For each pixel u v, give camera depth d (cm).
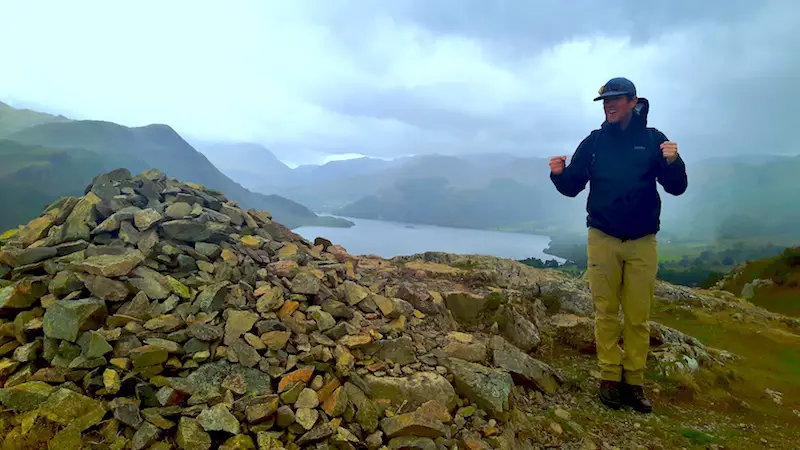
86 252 249
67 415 179
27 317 217
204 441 183
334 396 211
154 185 323
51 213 290
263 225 361
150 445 180
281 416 196
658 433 253
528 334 345
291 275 285
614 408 278
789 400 339
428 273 420
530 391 281
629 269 269
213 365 212
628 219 261
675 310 643
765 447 255
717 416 293
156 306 230
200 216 299
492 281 428
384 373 240
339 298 286
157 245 265
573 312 427
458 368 254
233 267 277
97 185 303
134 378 196
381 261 453
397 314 290
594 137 275
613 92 250
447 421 221
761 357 457
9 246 258
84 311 208
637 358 274
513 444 224
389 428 208
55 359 200
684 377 327
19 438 171
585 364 348
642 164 256
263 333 231
